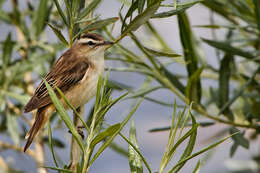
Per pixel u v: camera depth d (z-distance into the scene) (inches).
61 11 248.4
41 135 389.4
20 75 399.5
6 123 433.4
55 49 405.4
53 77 362.3
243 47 411.5
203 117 391.9
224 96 378.3
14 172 419.8
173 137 228.5
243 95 374.3
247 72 436.1
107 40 381.7
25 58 419.2
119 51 377.4
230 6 370.0
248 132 430.9
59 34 249.4
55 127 394.6
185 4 260.8
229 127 382.3
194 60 362.3
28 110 341.4
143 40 405.1
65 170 201.8
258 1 349.7
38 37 416.2
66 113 213.2
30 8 432.1
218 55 379.6
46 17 383.2
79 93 364.8
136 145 250.4
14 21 414.9
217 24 394.0
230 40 377.1
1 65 414.9
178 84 374.0
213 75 427.5
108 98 231.9
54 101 211.5
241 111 400.2
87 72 366.6
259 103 366.9
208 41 353.4
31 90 420.2
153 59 376.8
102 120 231.6
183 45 358.6
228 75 378.3
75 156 258.1
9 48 398.0
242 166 457.7
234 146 362.3
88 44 373.7
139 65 383.6
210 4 374.0
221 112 363.9
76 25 269.0
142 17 239.1
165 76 372.8
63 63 370.3
